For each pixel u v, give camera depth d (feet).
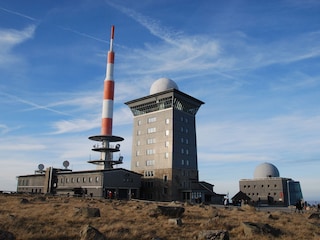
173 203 180.14
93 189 255.29
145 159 306.76
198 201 258.16
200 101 325.01
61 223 69.82
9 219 70.33
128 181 272.10
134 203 163.02
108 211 102.73
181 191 277.85
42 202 142.61
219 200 295.69
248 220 92.48
